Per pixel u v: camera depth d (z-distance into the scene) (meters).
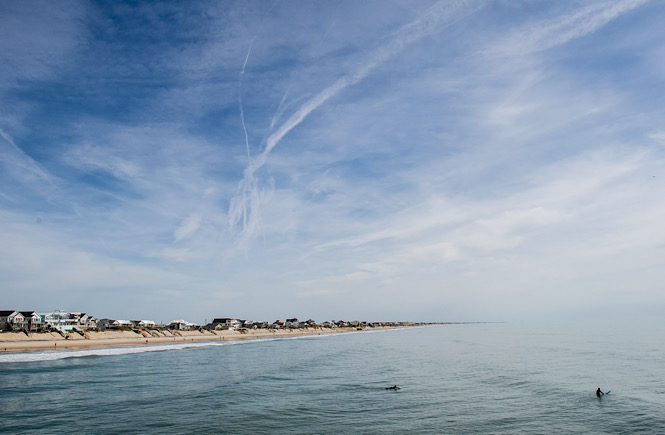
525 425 29.45
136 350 97.50
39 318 125.81
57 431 28.16
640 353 78.25
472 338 155.25
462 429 28.55
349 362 70.69
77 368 61.31
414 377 51.38
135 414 32.69
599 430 28.28
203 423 30.03
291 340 159.88
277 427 29.05
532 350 88.88
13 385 45.88
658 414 32.09
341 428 28.78
